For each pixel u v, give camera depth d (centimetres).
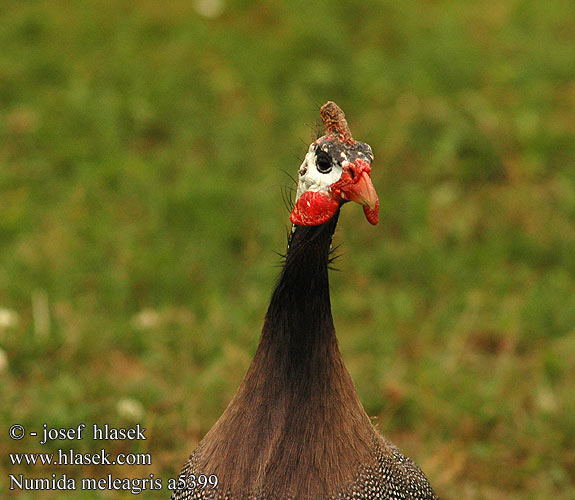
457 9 2164
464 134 1697
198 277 1429
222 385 1186
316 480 670
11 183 1609
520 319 1358
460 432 1149
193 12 2095
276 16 2080
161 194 1573
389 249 1495
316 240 659
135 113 1767
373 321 1370
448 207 1582
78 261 1424
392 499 707
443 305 1403
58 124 1741
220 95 1842
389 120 1750
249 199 1566
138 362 1254
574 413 1155
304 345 677
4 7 2088
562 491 1073
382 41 2019
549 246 1509
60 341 1242
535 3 2220
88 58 1928
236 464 678
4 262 1413
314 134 733
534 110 1767
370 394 1191
